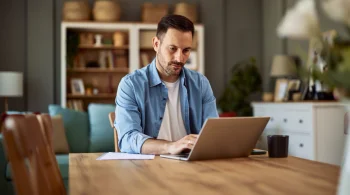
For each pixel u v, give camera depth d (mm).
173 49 2131
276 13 6680
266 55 7078
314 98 4828
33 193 950
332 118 4320
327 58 787
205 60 7152
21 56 6672
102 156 1812
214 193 1011
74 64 6707
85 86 6828
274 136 1712
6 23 6637
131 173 1354
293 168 1408
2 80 6012
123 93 2164
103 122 4984
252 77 6684
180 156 1726
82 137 4902
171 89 2299
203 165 1513
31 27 6660
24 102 6672
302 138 4430
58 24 6770
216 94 7184
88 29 6688
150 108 2227
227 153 1700
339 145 4332
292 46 6207
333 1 764
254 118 1676
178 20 2127
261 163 1545
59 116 4672
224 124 1604
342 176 785
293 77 5965
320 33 788
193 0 7141
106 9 6531
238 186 1094
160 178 1246
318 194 973
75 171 1411
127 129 2037
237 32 7254
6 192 3818
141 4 7027
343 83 759
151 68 2268
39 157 1146
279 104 4863
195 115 2324
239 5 7270
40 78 6688
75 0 6828
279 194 981
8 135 918
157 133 2234
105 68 6746
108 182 1195
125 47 6801
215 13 7184
